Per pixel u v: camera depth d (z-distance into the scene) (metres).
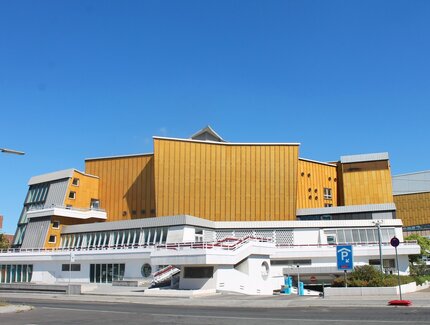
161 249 37.94
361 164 72.75
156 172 62.53
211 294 33.22
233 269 37.56
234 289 37.28
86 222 65.44
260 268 40.94
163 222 53.16
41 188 68.12
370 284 28.69
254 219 63.31
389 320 15.55
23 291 43.16
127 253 49.06
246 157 64.88
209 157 64.25
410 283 32.69
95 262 51.59
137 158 68.25
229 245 37.59
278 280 43.75
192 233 52.84
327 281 47.97
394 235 54.22
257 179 64.38
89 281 51.34
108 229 57.28
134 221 55.47
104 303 29.05
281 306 23.45
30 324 16.73
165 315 19.38
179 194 62.66
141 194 66.62
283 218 63.53
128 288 41.00
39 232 61.38
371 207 62.56
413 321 15.09
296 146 65.06
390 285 28.70
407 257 48.09
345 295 27.28
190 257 35.97
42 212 61.78
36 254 55.72
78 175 66.44
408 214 99.25
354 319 16.12
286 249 49.00
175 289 36.97
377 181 71.25
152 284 41.12
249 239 40.72
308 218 64.75
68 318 18.91
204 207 62.88
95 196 68.88
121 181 68.44
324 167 74.50
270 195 64.12
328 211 64.25
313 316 17.66
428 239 57.41
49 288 41.25
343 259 27.67
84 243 58.94
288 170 64.62
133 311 21.89
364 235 54.59
